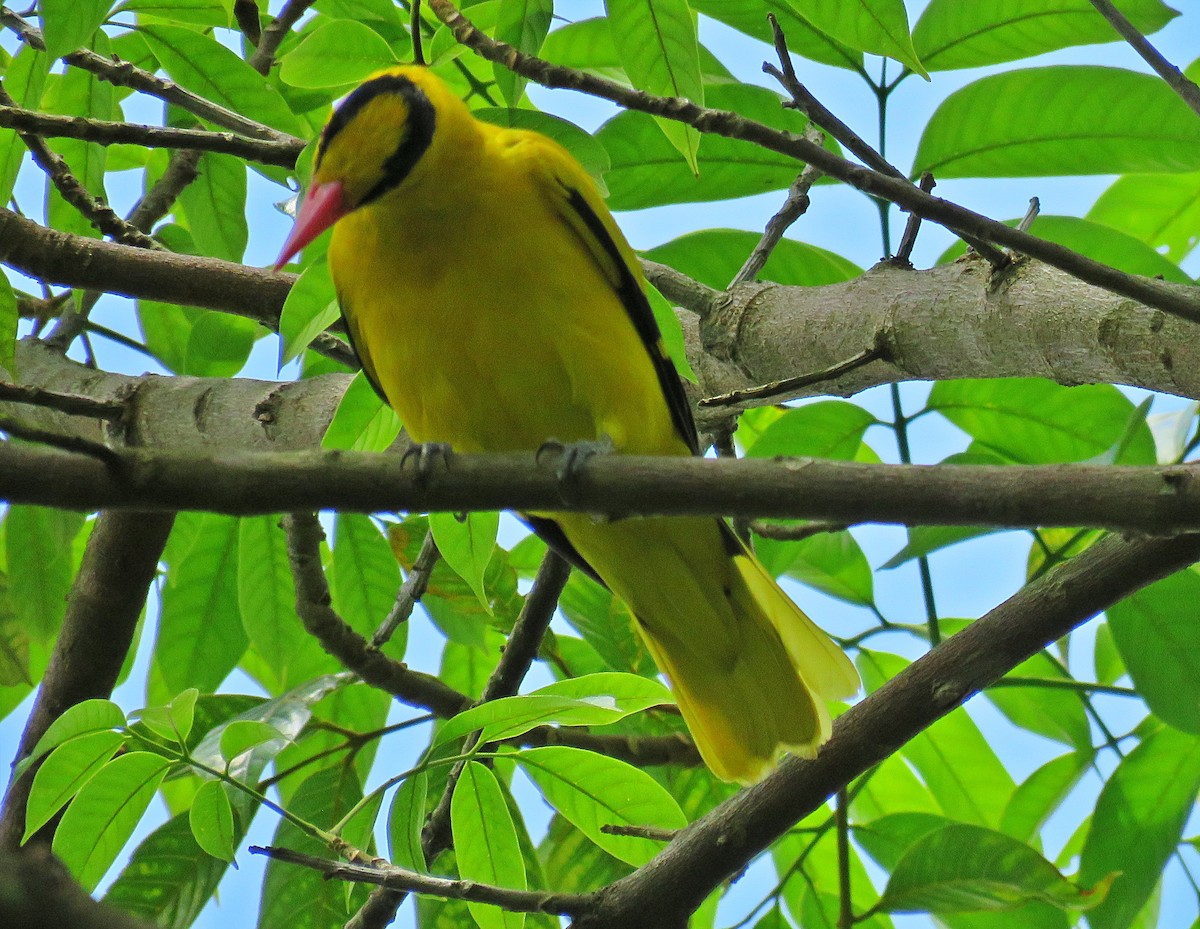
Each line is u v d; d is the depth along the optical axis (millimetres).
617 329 7555
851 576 10086
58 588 10273
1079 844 9789
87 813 6555
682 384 8375
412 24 7086
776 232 8453
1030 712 10258
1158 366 6340
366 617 10023
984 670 7480
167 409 9445
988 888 7738
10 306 7148
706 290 8281
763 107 8734
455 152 7383
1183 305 5582
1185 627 8133
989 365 7102
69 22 6570
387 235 7371
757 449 9297
